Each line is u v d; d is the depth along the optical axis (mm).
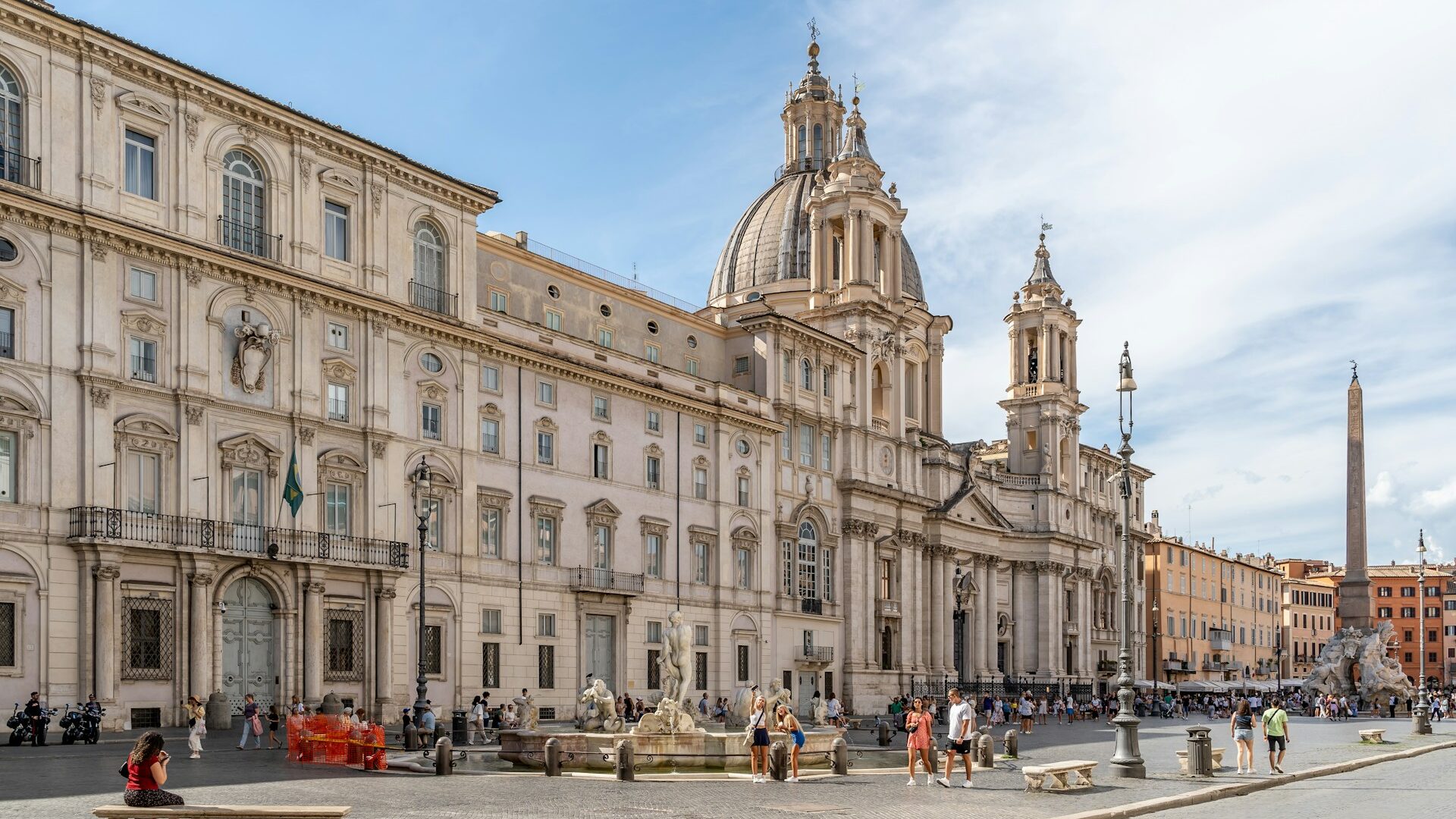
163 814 20578
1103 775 38406
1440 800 33000
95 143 47906
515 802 29000
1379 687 101250
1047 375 122812
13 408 44906
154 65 49656
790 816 27219
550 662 64625
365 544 55219
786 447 84750
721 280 114562
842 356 91062
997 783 35781
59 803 26609
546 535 65500
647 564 71750
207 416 50500
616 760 36281
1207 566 156625
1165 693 116688
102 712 44406
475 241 63406
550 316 72375
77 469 46500
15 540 44469
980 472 113875
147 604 47781
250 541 51219
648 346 79375
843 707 87188
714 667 76062
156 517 48125
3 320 45125
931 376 111250
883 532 94750
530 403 65188
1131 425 40250
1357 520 101750
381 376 57344
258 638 51719
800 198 112500
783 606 82688
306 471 53875
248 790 30109
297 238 54719
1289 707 115000
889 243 99625
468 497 60938
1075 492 123688
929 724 35344
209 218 51594
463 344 61406
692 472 75938
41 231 46219
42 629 44938
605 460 69688
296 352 54156
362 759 37688
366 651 55031
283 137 54719
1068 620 122188
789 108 119312
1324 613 194625
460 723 48656
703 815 26969
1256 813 29938
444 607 58906
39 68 46625
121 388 47875
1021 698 76000
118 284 48281
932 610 102812
